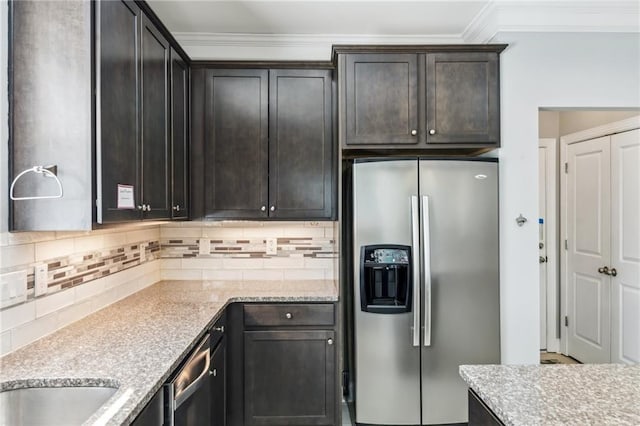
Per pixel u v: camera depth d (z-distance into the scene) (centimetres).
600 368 127
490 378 119
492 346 239
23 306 149
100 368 127
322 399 241
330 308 241
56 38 143
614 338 312
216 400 208
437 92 246
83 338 159
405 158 235
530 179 248
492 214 240
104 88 148
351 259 246
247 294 246
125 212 164
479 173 238
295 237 299
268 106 265
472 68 247
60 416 119
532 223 247
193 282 288
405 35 282
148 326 176
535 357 246
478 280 238
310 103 267
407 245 234
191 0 233
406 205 235
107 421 94
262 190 266
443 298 236
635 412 96
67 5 144
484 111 248
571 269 363
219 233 298
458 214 237
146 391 110
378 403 236
